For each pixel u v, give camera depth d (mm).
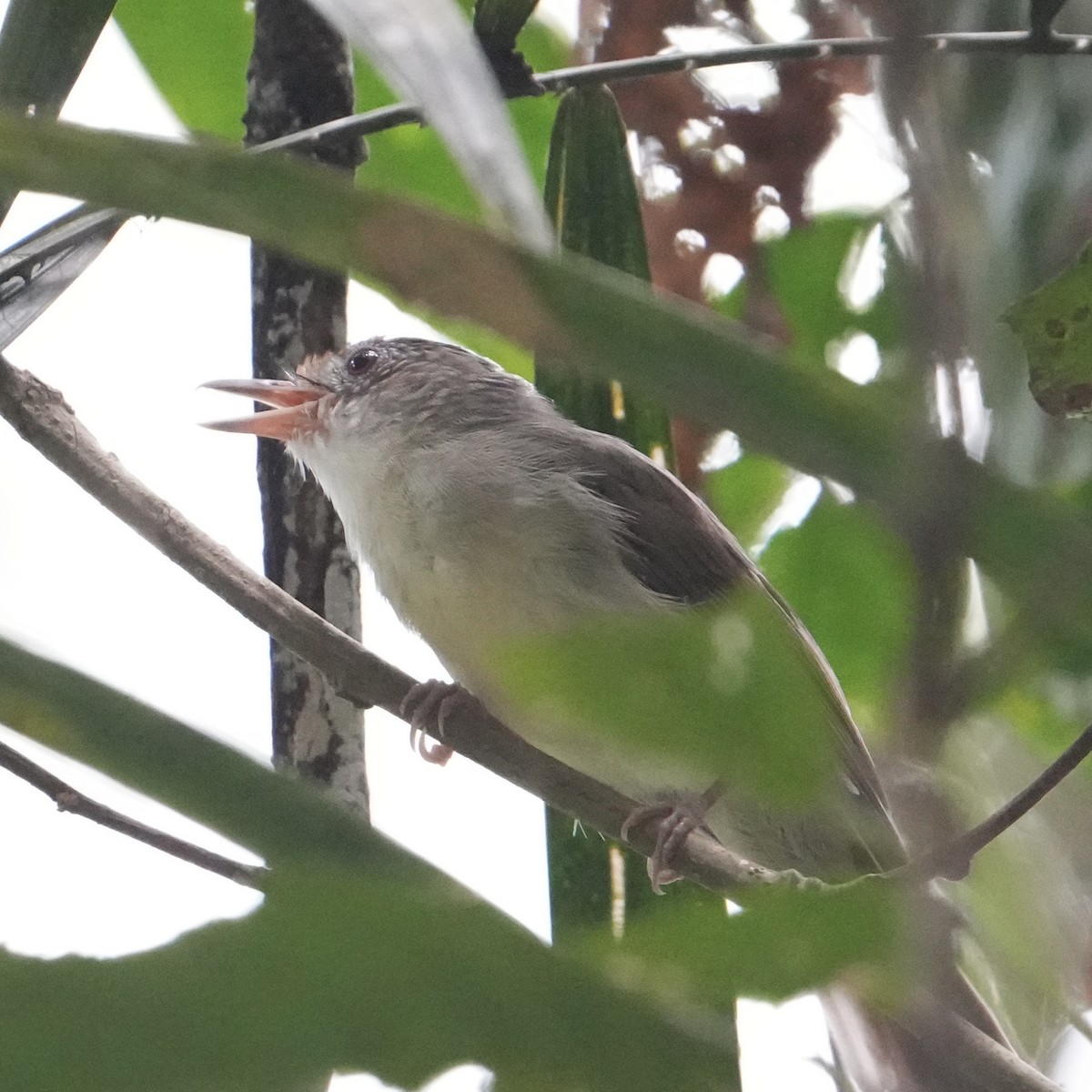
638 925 1551
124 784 2031
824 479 1635
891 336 6656
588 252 5039
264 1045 1343
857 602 6578
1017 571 1562
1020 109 5457
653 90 6617
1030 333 3229
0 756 4297
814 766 1615
